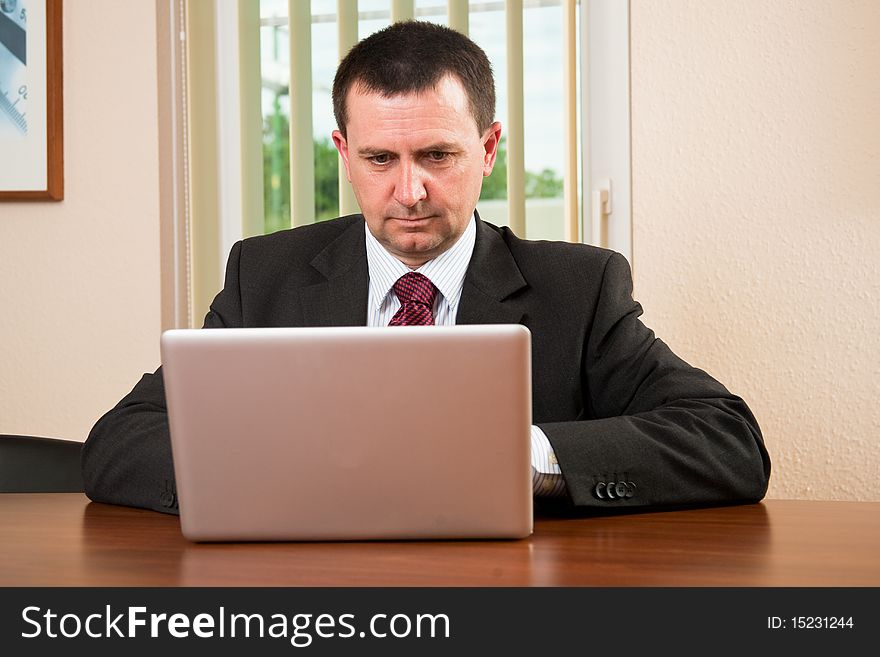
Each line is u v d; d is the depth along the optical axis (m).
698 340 2.32
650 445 1.26
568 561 0.98
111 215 2.56
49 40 2.53
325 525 1.05
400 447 1.03
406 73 1.48
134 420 1.42
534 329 1.67
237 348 1.02
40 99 2.54
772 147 2.28
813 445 2.28
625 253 2.40
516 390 1.03
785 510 1.28
